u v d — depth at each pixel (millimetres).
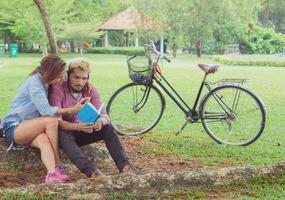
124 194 4422
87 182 4414
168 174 4641
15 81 17188
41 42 36625
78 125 4828
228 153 6512
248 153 6586
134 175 4543
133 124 8352
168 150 6527
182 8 40938
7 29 42594
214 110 7141
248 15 42125
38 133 4781
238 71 24406
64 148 4770
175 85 16297
